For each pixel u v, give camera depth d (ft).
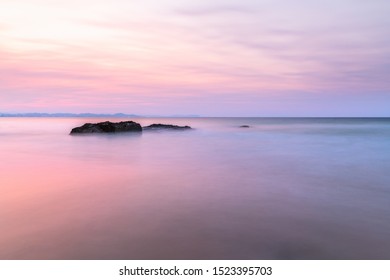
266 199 34.68
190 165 59.52
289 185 41.96
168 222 27.09
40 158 67.72
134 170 53.42
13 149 85.56
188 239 23.73
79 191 37.73
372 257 21.27
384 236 24.48
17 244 22.71
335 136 149.48
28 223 26.63
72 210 30.19
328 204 32.96
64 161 63.52
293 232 25.21
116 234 24.47
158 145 99.19
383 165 60.75
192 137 138.62
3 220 27.37
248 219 28.04
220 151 84.94
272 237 24.21
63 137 129.39
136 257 21.08
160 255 21.35
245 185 41.93
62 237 23.89
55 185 41.04
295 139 130.72
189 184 42.04
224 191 38.37
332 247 22.68
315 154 79.00
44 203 32.48
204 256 21.34
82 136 134.62
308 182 44.14
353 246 22.82
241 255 21.54
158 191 38.11
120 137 130.00
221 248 22.43
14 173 49.73
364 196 36.29
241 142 114.73
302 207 31.78
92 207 31.17
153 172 51.65
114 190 38.32
